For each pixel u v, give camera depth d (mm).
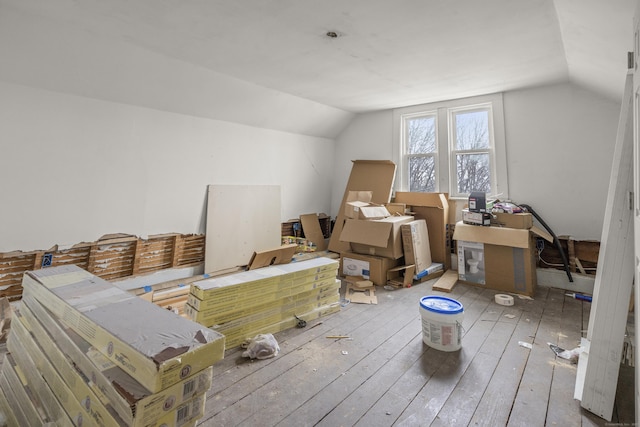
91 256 2830
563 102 3363
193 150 3510
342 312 2789
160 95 3057
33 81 2424
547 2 1830
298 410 1540
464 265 3555
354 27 2160
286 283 2439
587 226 3273
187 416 1009
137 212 3104
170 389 946
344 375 1837
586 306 2910
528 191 3590
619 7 1472
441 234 3990
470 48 2494
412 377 1822
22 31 2084
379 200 4410
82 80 2582
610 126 3137
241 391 1675
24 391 1395
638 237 1246
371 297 3139
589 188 3256
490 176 3883
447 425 1459
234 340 2160
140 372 937
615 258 1561
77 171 2713
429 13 1974
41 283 1507
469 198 3564
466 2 1850
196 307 2029
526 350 2127
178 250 3428
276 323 2396
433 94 3811
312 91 3688
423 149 4469
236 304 2164
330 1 1850
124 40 2375
